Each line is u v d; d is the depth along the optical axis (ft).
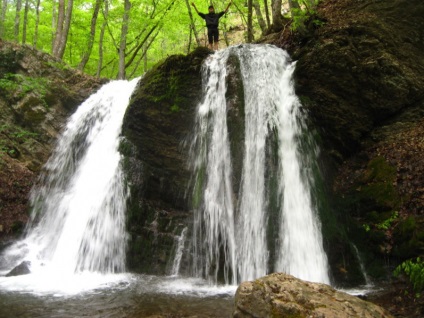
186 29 66.95
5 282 24.41
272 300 13.43
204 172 30.12
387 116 30.40
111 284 24.50
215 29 42.80
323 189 28.91
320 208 27.81
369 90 30.01
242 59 31.37
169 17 60.64
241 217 27.25
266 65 32.22
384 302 20.11
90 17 68.80
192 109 32.17
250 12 47.62
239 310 13.88
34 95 43.14
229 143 29.09
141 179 31.76
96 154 37.29
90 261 29.60
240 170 28.22
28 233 34.22
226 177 28.60
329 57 30.27
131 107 33.71
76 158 39.86
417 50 31.65
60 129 43.32
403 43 31.45
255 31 78.64
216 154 29.71
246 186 27.99
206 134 30.78
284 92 32.12
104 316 17.99
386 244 24.47
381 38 30.55
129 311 18.74
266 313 13.16
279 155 29.04
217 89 31.09
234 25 88.79
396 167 26.99
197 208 29.40
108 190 32.24
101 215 31.45
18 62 45.70
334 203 28.35
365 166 29.27
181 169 31.53
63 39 54.39
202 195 29.50
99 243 30.35
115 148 35.12
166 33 67.87
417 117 29.25
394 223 24.76
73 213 33.30
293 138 30.17
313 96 31.17
